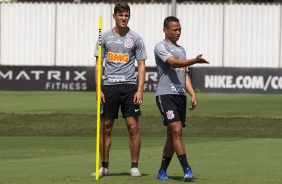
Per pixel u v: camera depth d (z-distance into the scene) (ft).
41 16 344.28
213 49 341.62
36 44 345.31
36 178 90.68
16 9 344.49
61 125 180.24
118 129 173.27
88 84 303.27
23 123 182.19
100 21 91.86
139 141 93.09
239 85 301.43
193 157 120.06
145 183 86.63
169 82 89.92
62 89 303.89
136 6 342.85
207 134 168.25
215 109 219.41
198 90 300.81
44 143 147.95
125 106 92.89
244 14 339.98
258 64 341.41
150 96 271.08
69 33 344.28
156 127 177.27
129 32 93.45
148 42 343.67
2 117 189.98
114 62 92.79
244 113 208.44
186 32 341.41
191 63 87.15
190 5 340.59
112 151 131.75
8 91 300.81
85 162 113.29
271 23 339.98
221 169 102.83
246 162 112.47
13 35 344.90
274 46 339.98
